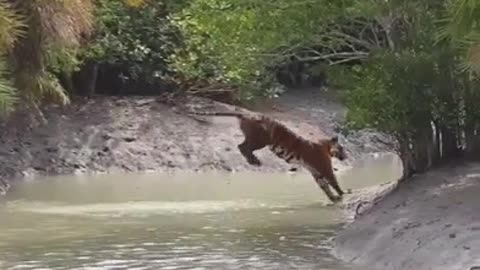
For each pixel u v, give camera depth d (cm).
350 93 1458
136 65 2767
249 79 1702
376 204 1405
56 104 2344
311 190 1917
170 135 2480
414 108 1427
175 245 1267
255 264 1123
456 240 1038
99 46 2528
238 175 2259
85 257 1183
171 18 2531
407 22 1427
